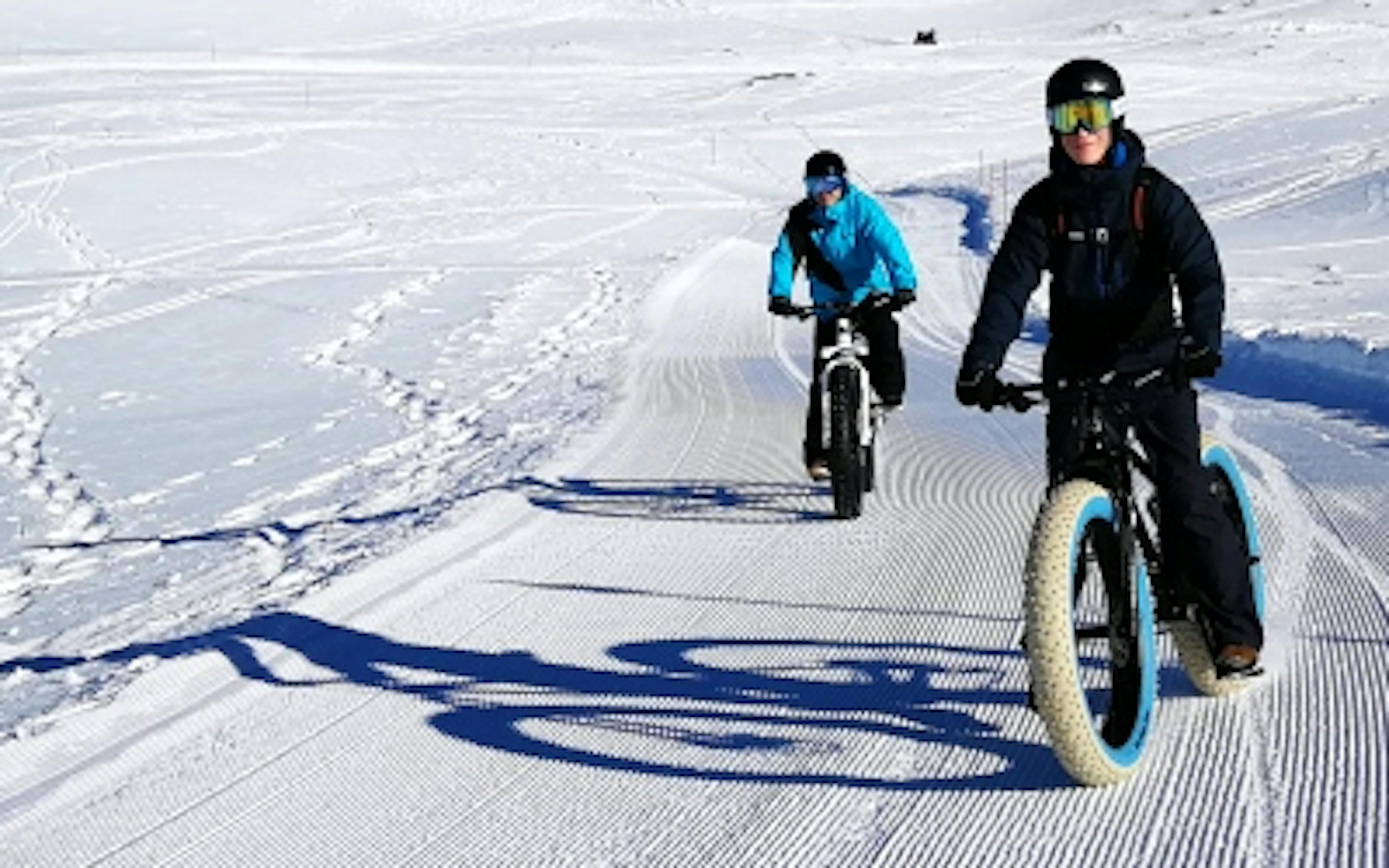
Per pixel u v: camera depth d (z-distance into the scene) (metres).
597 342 18.95
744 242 29.38
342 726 5.42
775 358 16.94
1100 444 4.30
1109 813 4.14
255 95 53.59
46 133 42.62
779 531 8.18
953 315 20.28
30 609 8.27
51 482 12.46
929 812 4.25
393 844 4.36
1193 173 31.64
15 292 25.00
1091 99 4.06
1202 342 4.02
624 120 51.84
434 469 11.43
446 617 6.78
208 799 4.82
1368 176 26.48
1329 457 8.96
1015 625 6.02
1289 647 5.38
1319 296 16.44
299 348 19.67
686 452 11.00
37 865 4.41
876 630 6.11
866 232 8.44
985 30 102.31
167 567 8.98
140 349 20.11
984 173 38.22
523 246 30.00
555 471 10.43
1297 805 4.08
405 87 58.41
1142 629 4.40
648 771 4.75
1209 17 97.25
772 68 67.31
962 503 8.58
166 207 34.09
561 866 4.12
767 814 4.34
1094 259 4.21
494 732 5.23
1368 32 77.38
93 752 5.35
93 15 95.44
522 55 80.56
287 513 10.38
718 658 5.89
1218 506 4.47
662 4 106.81
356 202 35.59
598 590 7.12
